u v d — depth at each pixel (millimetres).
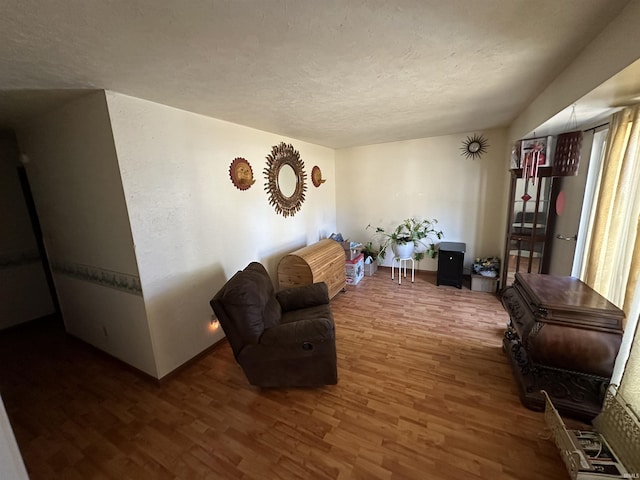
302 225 4016
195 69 1536
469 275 4191
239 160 2838
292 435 1664
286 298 2592
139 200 1992
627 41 1101
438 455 1499
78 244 2387
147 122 2014
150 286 2098
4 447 412
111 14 1017
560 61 1593
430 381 2070
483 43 1362
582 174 2373
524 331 1747
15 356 2666
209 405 1945
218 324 2691
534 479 1363
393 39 1296
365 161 4633
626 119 1649
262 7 1021
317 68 1584
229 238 2785
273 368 1973
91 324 2605
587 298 1722
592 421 1592
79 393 2123
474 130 3725
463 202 4062
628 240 1636
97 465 1537
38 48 1229
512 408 1792
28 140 2428
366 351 2475
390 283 4184
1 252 3193
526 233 3121
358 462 1479
